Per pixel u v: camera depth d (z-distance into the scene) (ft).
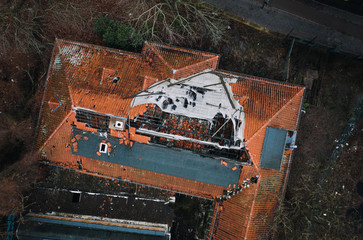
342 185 59.57
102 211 54.54
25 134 58.75
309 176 59.06
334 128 60.23
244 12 60.80
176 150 46.42
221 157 45.70
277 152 45.19
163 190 54.75
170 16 59.47
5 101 59.62
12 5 57.93
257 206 47.39
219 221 51.03
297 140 59.82
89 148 47.73
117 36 52.80
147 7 59.00
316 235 57.82
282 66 60.18
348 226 58.75
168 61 49.19
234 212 49.03
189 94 47.09
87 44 51.70
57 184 55.36
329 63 60.64
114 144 47.11
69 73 49.06
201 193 50.42
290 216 57.47
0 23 58.08
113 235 53.11
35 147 51.24
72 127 47.16
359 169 59.57
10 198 55.01
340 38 60.29
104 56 50.96
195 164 46.34
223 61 59.77
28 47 57.77
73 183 55.31
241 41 60.59
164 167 47.01
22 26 56.39
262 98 47.80
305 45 60.54
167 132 47.11
